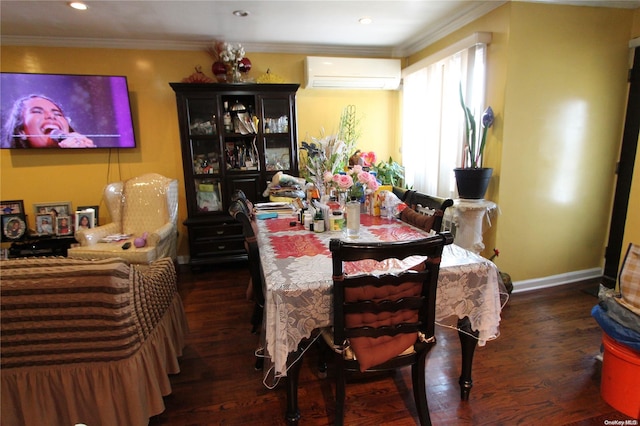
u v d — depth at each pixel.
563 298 2.76
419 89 3.63
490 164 2.78
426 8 2.75
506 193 2.73
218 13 2.78
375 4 2.66
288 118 3.52
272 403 1.71
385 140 4.23
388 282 1.24
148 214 3.35
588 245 3.06
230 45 3.35
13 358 1.35
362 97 4.09
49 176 3.46
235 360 2.06
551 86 2.67
